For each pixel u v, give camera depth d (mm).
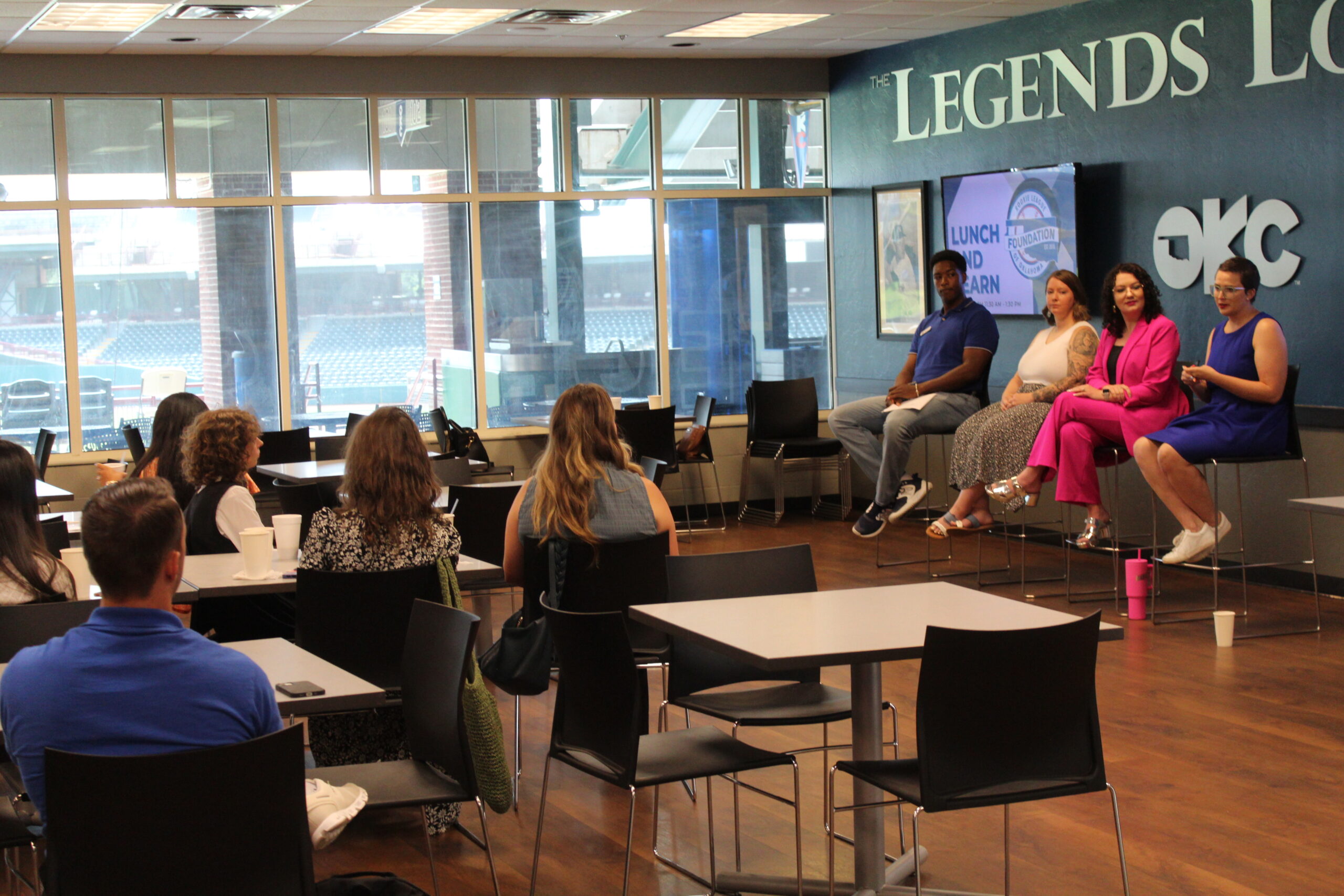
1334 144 6664
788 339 10625
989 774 2879
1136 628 6375
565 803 4289
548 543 4105
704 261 10344
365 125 9391
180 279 9055
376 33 8258
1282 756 4523
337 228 9391
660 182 10148
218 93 8875
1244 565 6285
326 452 8422
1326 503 4738
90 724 2250
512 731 5121
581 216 9992
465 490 5320
